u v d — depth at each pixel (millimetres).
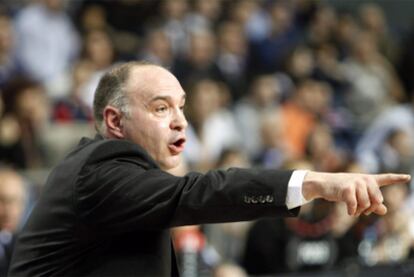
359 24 28844
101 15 25828
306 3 28844
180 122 6586
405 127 22688
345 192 5543
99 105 6719
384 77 26125
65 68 23891
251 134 21844
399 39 29422
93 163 6215
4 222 13453
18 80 18938
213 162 18141
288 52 25391
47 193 6410
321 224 14398
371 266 10617
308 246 14297
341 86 25594
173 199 5930
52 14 23984
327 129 22094
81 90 20750
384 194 13758
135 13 26062
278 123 20266
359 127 23375
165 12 26391
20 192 13625
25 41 23328
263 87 22578
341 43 27516
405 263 10383
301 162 16859
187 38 25328
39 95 18812
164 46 23859
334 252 14227
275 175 5812
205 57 24094
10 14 24672
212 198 5840
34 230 6414
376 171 18594
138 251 6316
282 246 14438
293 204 5727
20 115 18250
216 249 15531
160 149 6535
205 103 20297
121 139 6410
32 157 18125
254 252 14500
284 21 27547
